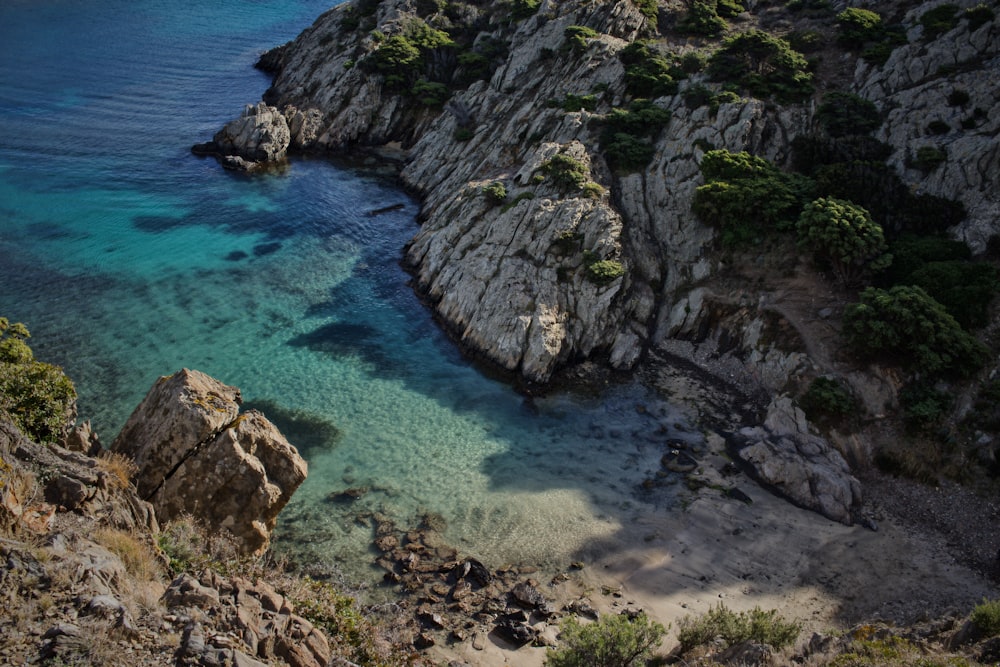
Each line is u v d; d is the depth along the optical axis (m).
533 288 61.53
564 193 68.44
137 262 69.12
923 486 46.78
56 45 133.12
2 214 75.25
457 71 108.31
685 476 47.62
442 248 69.44
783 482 46.38
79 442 31.19
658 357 60.97
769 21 96.44
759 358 57.38
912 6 85.88
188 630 18.14
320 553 39.56
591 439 51.06
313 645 21.47
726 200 64.19
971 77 67.31
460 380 56.97
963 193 60.66
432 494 44.84
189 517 28.83
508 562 40.09
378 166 100.31
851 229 56.78
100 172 87.69
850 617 36.94
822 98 74.75
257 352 57.88
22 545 18.66
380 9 119.56
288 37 154.62
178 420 31.03
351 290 68.44
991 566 40.97
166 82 121.62
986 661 24.53
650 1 97.75
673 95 79.81
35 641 16.22
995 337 52.09
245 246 74.50
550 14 98.06
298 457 33.34
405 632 33.91
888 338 51.00
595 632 29.59
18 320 58.22
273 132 97.38
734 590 38.78
